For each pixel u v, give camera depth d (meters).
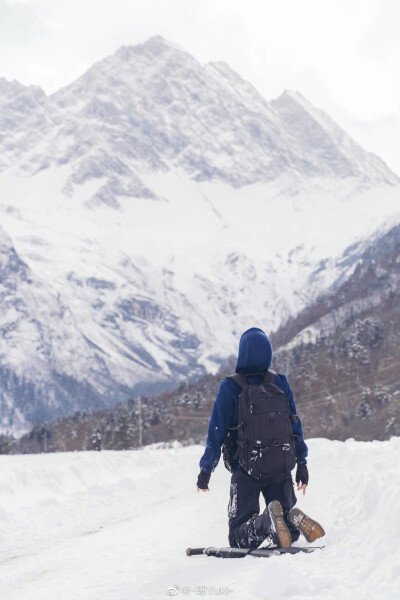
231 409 5.36
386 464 8.56
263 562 4.58
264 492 5.40
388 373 147.62
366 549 4.39
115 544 7.34
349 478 9.17
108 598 4.50
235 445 5.38
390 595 3.34
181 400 170.88
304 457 5.57
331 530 5.45
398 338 166.25
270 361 5.53
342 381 151.62
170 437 139.50
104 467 16.33
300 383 158.50
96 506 11.05
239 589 4.02
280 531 4.85
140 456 19.88
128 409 187.00
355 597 3.51
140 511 10.79
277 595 3.84
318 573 4.13
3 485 11.35
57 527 9.10
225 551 5.26
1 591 5.30
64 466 14.29
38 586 5.36
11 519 9.40
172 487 14.71
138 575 5.23
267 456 5.16
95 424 169.25
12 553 7.35
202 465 5.34
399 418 115.88
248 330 5.58
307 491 9.67
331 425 128.38
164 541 7.26
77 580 5.38
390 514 4.65
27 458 21.08
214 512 9.71
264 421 5.18
